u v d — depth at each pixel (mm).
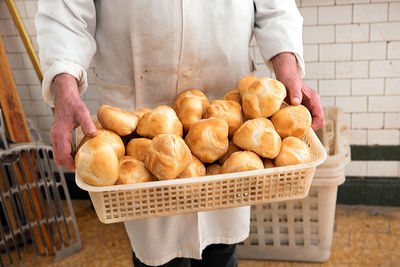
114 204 980
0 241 2168
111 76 1397
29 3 2361
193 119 1171
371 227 2328
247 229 1607
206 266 1710
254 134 1047
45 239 2211
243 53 1376
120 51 1338
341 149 1964
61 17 1197
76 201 2738
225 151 1081
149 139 1111
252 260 2135
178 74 1355
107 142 965
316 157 1059
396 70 2260
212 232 1569
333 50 2266
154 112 1116
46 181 2127
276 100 1110
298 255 2080
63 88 1106
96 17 1314
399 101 2320
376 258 2094
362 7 2160
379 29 2191
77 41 1217
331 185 1881
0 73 1996
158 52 1306
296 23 1372
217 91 1425
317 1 2174
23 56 2484
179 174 1015
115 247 2287
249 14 1341
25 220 2318
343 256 2119
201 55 1333
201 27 1287
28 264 2178
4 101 2023
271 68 1406
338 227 2344
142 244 1494
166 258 1528
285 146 1053
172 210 974
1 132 1961
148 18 1252
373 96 2332
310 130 1158
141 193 936
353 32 2215
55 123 1066
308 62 2314
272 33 1344
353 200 2523
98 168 918
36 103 2605
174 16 1248
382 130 2396
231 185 977
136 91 1390
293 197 1017
